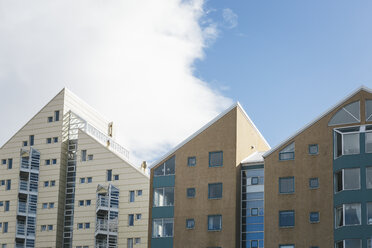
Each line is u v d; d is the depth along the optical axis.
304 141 62.59
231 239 63.06
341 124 61.38
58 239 83.81
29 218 85.12
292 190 61.88
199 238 64.31
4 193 86.94
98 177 84.00
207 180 65.88
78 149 86.19
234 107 67.50
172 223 66.00
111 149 88.81
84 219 82.75
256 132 73.75
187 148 67.81
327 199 60.06
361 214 57.47
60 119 88.44
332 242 58.75
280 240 60.84
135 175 82.56
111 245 80.56
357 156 59.16
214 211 64.62
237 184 65.25
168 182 67.38
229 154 65.94
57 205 84.81
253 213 64.94
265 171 63.41
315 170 61.34
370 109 60.47
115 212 81.88
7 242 84.50
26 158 87.56
